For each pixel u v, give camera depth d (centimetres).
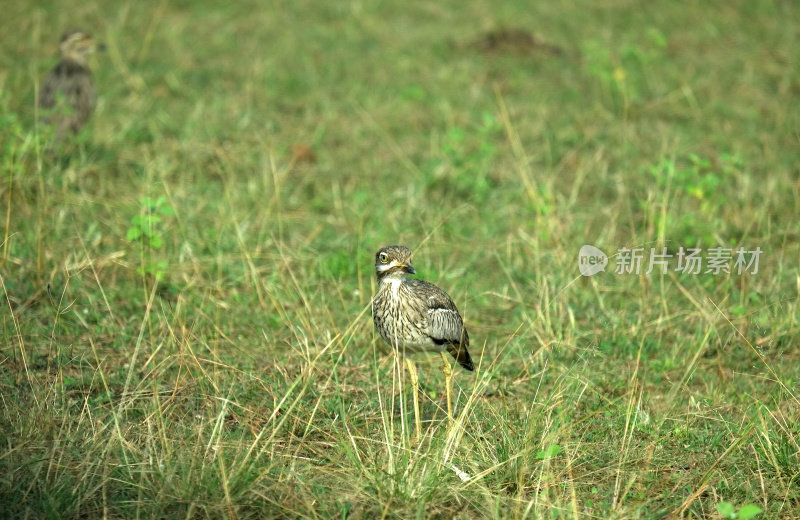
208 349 1164
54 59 2253
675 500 900
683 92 2236
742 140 1978
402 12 2884
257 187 1673
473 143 1947
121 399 1034
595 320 1306
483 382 1061
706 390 1144
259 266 1429
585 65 2406
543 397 1088
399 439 988
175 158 1778
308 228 1591
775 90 2334
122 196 1608
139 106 2039
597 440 1008
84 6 2681
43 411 954
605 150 1931
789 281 1395
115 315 1269
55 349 1159
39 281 1299
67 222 1487
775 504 893
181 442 921
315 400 1079
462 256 1520
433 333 1005
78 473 869
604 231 1533
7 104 1800
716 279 1410
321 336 1223
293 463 910
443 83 2319
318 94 2211
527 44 2580
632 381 1124
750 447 987
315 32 2655
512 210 1661
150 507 839
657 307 1345
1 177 1510
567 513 848
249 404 1055
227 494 816
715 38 2689
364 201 1659
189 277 1376
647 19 2828
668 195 1614
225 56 2445
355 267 1432
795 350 1246
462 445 955
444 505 879
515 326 1301
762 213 1563
